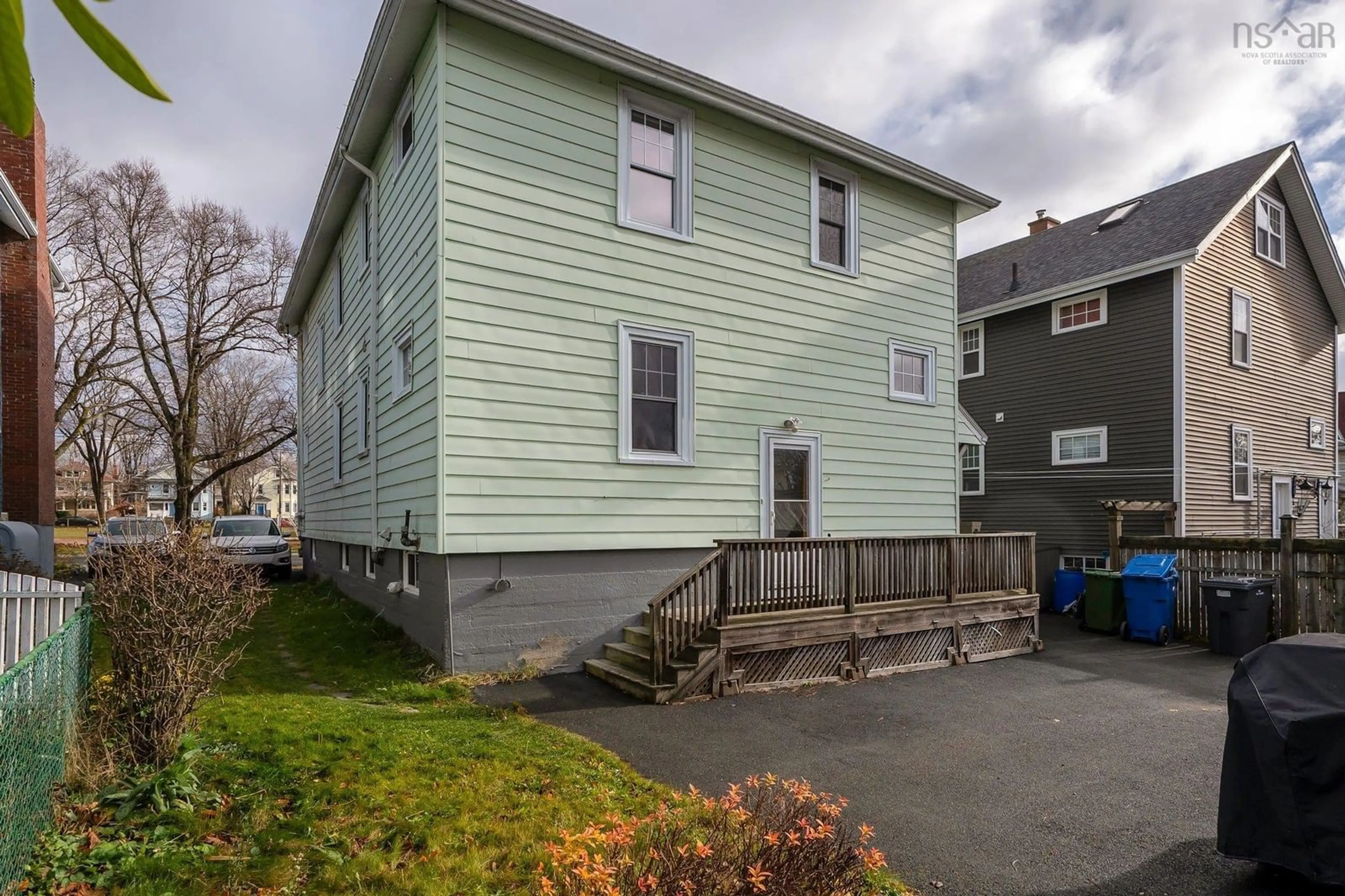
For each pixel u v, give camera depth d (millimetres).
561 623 8055
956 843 4172
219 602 4941
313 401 17016
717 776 5137
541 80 8258
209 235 26797
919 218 11859
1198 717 6898
